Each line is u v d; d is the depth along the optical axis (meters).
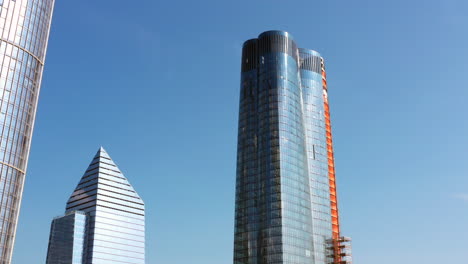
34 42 150.88
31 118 146.88
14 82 141.75
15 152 139.00
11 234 134.12
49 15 160.62
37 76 151.25
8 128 137.88
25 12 149.25
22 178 140.75
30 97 147.00
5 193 134.00
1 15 142.50
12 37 143.75
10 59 142.00
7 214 133.62
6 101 138.50
